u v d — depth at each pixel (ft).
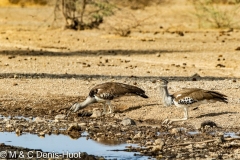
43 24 500.33
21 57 313.32
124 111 186.60
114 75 254.06
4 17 549.95
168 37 410.93
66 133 161.07
